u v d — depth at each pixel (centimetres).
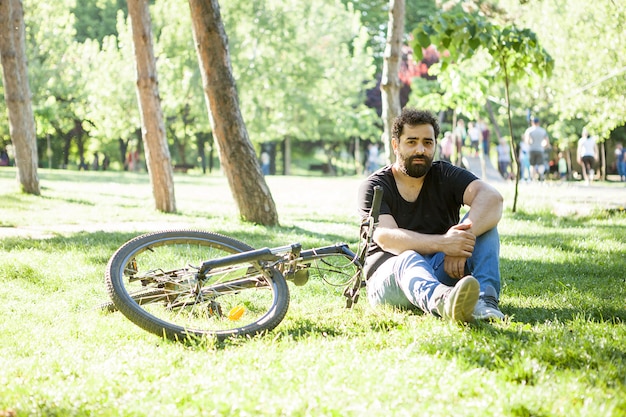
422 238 464
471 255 467
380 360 362
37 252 779
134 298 468
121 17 3834
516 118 4000
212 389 326
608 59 2519
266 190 1148
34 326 476
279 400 304
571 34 2572
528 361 342
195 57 3741
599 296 555
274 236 970
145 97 1362
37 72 3650
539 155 2423
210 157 5084
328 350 386
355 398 306
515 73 1167
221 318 487
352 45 4294
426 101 1605
